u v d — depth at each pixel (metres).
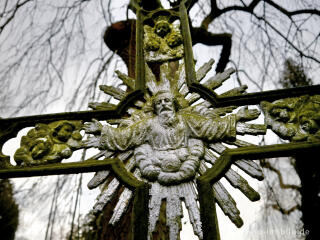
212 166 1.48
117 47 3.13
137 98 1.82
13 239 2.80
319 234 2.04
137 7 2.32
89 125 1.73
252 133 1.58
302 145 1.49
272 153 1.49
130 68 2.73
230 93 1.76
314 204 2.18
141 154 1.56
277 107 1.63
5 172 1.60
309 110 1.61
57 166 1.60
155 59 2.00
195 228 1.32
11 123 1.80
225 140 1.58
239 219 1.34
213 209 1.34
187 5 2.25
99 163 1.57
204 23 3.42
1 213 2.85
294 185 2.92
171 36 2.05
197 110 1.71
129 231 1.89
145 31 2.15
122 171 1.51
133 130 1.64
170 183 1.45
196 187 1.44
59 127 1.72
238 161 1.51
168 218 1.36
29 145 1.68
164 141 1.57
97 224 2.37
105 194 1.47
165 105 1.65
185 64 1.92
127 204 1.44
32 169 1.60
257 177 1.46
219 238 1.28
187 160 1.50
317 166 2.23
